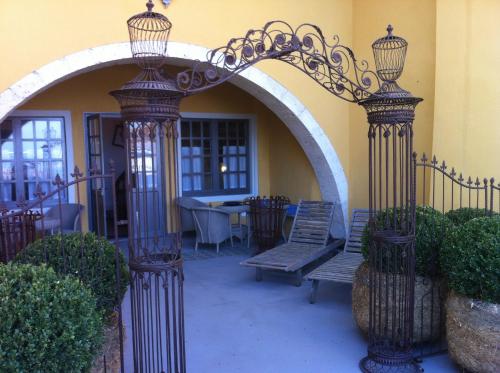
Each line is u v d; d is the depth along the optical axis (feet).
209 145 25.22
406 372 10.00
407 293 10.39
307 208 19.67
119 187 28.96
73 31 14.42
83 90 21.68
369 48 18.44
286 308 14.34
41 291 6.90
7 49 13.62
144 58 8.05
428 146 16.35
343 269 15.07
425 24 16.25
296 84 18.15
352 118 19.54
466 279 9.22
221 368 10.54
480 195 14.89
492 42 14.40
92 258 9.19
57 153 21.54
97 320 7.57
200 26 16.25
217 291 16.05
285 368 10.52
